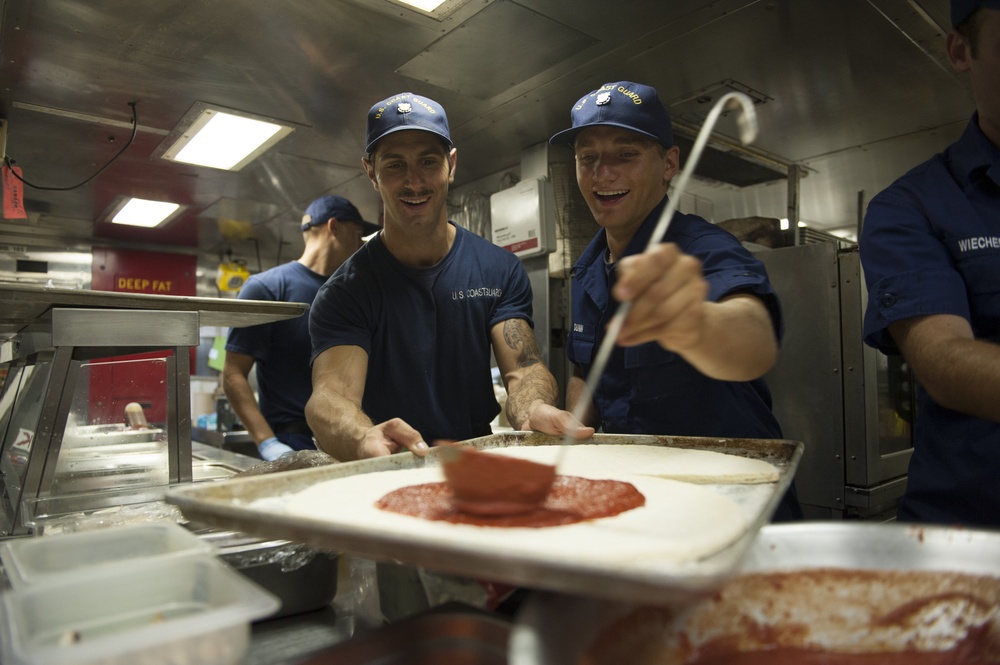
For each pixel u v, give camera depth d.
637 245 1.40
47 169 3.03
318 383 1.50
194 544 0.71
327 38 1.99
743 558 0.49
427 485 0.91
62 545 0.73
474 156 3.00
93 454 1.51
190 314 1.43
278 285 2.54
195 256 4.75
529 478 0.75
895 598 0.62
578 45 2.02
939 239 1.16
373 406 1.65
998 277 1.09
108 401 1.61
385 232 1.65
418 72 2.20
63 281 4.31
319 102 2.42
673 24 1.90
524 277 1.77
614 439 1.26
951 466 1.13
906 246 1.14
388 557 0.58
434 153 1.51
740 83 2.23
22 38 1.95
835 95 2.27
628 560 0.59
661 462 1.08
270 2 1.78
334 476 0.98
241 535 0.90
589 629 0.54
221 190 3.37
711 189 3.23
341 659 0.61
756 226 2.47
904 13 1.79
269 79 2.24
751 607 0.63
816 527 0.66
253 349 2.52
